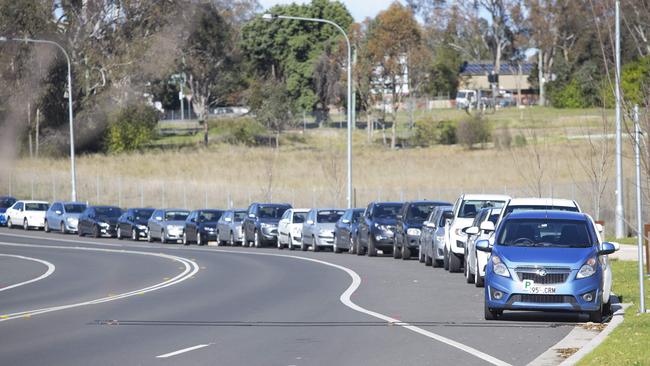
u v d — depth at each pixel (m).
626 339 54.34
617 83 78.94
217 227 190.25
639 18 140.25
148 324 67.44
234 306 79.06
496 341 57.47
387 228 141.25
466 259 100.31
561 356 51.59
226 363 49.91
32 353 54.22
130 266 130.88
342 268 120.19
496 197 114.62
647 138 73.31
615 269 103.31
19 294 95.06
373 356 51.97
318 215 164.25
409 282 99.31
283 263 131.62
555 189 198.88
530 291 64.94
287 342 57.62
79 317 72.50
